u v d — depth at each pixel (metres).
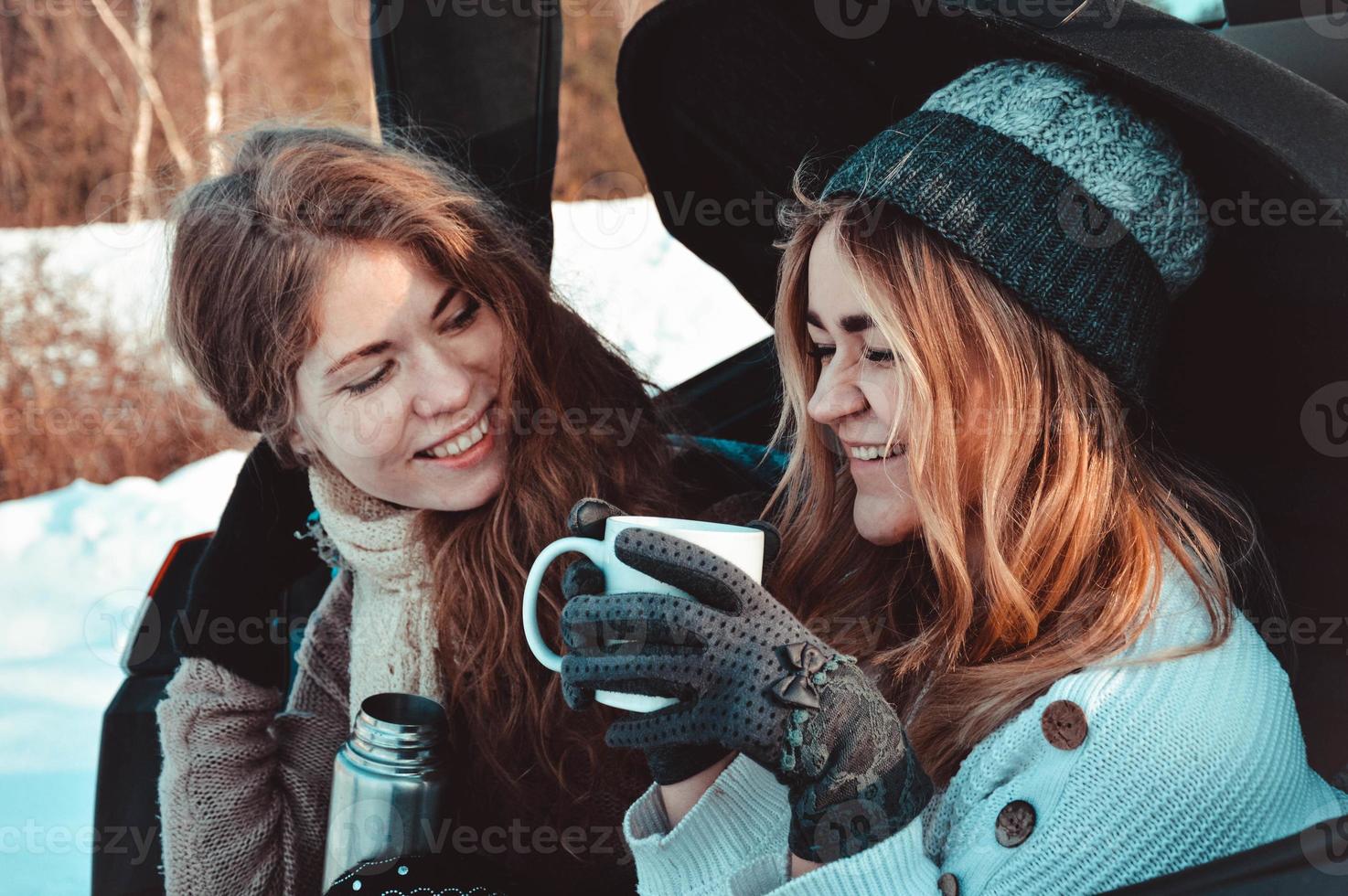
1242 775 0.87
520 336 1.30
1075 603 0.99
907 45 1.12
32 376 5.04
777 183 1.38
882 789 0.85
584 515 0.95
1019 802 0.90
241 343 1.24
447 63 1.51
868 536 1.09
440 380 1.22
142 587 3.64
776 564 1.25
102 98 7.87
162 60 8.11
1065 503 0.98
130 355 5.07
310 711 1.46
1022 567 0.99
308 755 1.44
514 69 1.54
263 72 8.00
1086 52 0.88
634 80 1.32
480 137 1.55
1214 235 1.02
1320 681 1.03
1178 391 1.12
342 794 1.13
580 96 5.69
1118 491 0.99
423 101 1.52
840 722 0.85
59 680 3.10
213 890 1.36
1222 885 0.71
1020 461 0.98
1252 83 0.86
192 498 4.21
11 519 4.04
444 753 1.16
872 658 1.14
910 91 1.20
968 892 0.90
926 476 0.98
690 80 1.32
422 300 1.21
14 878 2.12
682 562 0.85
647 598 0.85
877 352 1.01
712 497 1.50
